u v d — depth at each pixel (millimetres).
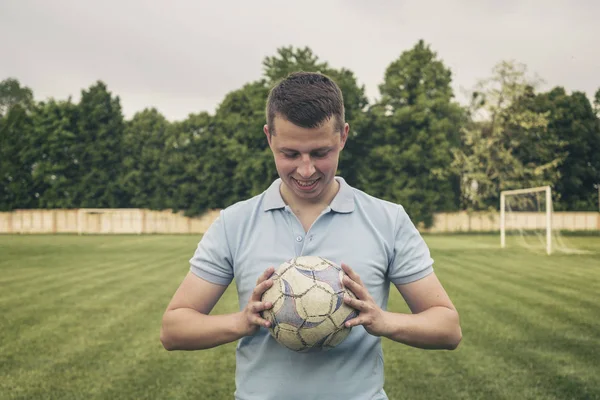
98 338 6738
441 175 41031
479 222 42188
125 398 4594
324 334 1587
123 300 9594
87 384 4961
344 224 1771
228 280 1853
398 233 1803
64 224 44969
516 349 6117
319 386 1664
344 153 41125
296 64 42281
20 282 12117
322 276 1616
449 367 5430
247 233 1792
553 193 41031
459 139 43406
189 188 44250
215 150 45062
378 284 1747
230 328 1634
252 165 41594
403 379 5059
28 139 45594
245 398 1741
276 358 1702
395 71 43625
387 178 42000
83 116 45562
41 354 5992
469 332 6949
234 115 45188
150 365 5555
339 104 1610
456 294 10094
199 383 4988
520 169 39906
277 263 1736
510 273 13625
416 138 41844
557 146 42625
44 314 8312
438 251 21688
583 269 14680
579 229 41906
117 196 46031
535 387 4840
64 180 45000
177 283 11867
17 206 45781
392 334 1634
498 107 39969
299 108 1526
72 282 12070
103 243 28109
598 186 45469
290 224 1781
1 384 4957
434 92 42750
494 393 4684
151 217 45188
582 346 6258
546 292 10375
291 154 1607
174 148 45594
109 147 45719
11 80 69812
